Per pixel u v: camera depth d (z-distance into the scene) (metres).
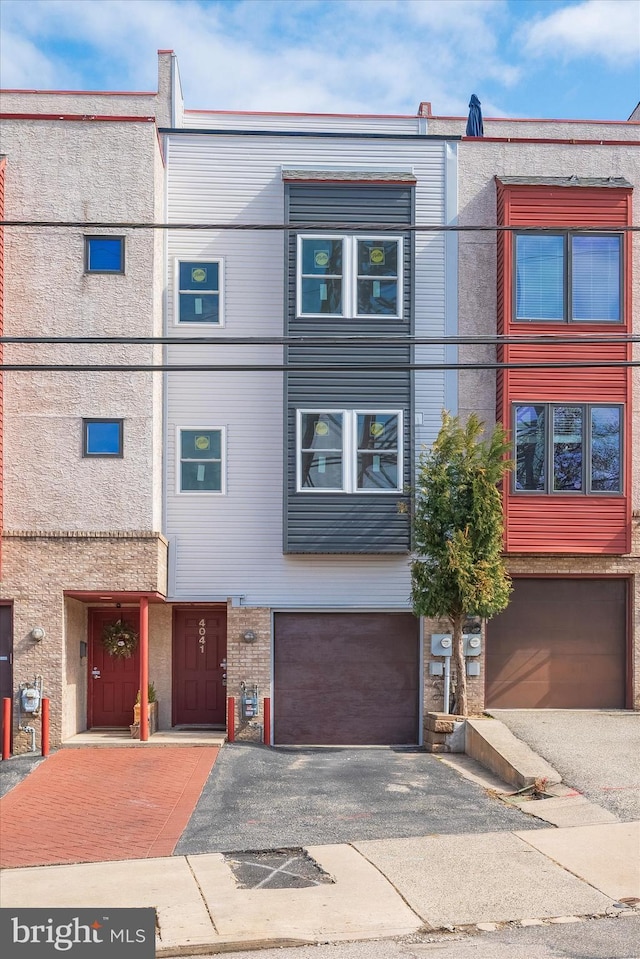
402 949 8.73
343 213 18.98
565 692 19.47
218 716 19.61
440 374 19.39
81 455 17.59
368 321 18.91
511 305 18.89
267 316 19.17
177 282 19.09
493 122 21.69
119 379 17.72
